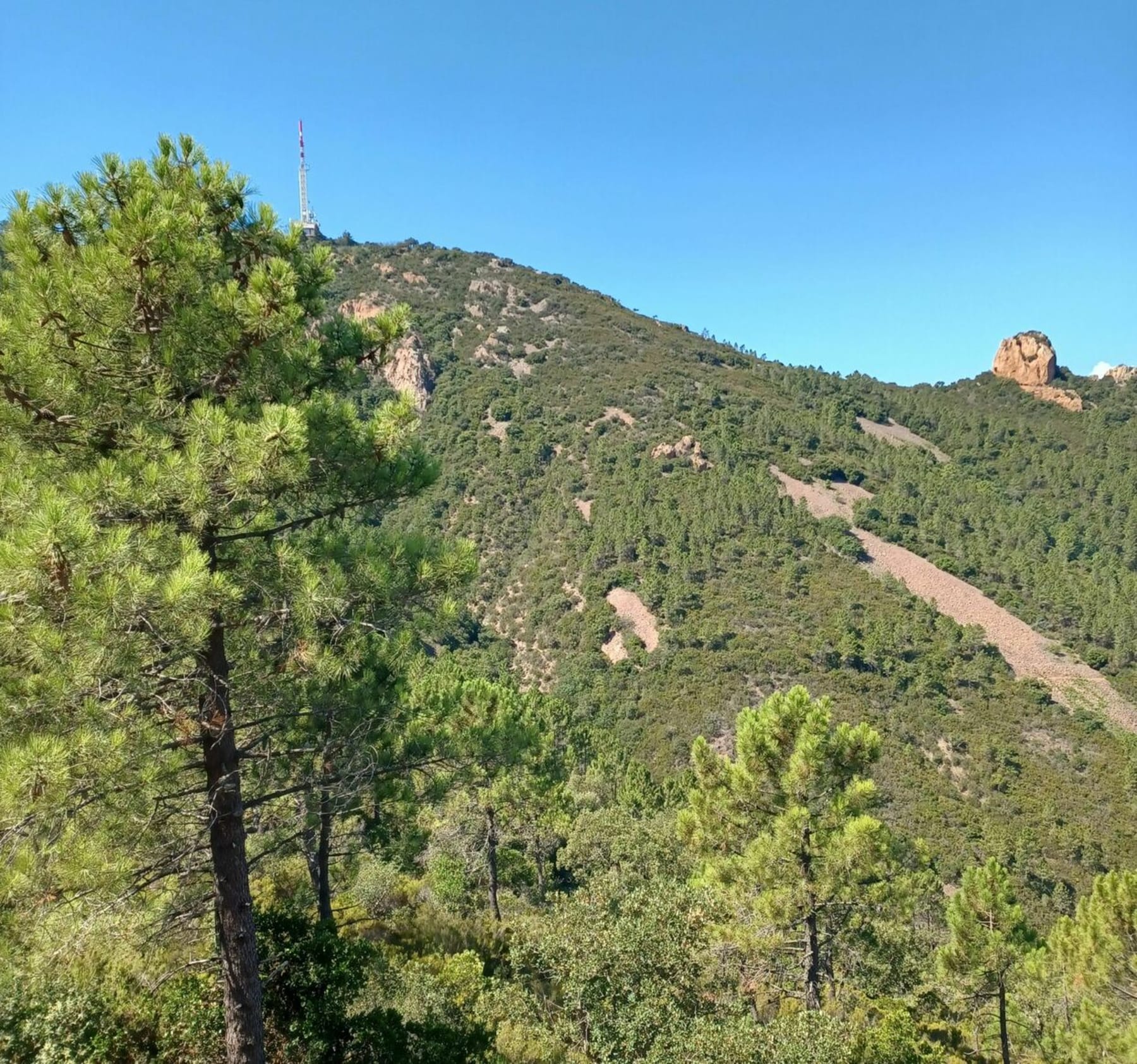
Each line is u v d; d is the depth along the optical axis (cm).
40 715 480
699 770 1340
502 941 1443
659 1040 800
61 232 595
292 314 596
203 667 602
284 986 742
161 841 627
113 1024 645
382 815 1029
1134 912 1250
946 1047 1722
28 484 521
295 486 632
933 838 4606
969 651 6531
